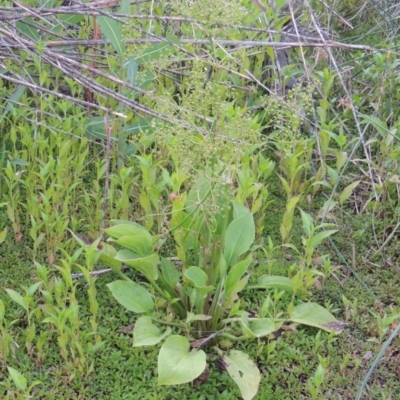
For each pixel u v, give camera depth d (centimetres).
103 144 172
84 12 162
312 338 135
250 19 193
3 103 178
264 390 125
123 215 155
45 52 156
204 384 125
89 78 156
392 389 128
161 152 168
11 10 164
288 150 153
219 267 129
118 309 140
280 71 187
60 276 147
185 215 131
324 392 127
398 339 137
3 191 163
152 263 128
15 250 153
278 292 143
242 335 132
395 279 153
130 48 167
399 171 170
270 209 174
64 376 125
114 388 124
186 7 120
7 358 127
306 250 140
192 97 124
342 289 150
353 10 248
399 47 206
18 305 139
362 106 202
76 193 169
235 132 122
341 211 164
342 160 162
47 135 178
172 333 134
